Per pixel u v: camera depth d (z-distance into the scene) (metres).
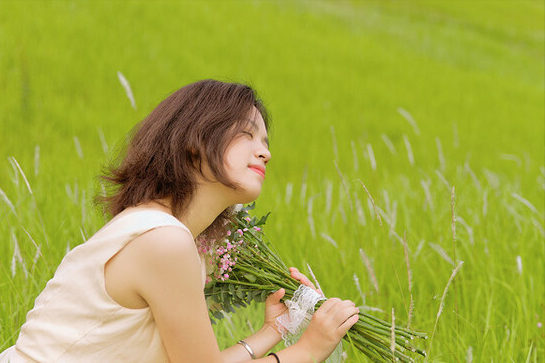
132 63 11.05
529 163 9.12
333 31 19.41
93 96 9.22
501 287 3.44
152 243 1.63
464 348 2.69
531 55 26.69
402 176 6.85
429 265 3.75
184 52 12.53
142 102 9.42
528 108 15.38
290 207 4.70
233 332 2.91
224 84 1.83
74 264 1.73
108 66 10.52
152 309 1.66
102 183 1.99
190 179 1.74
